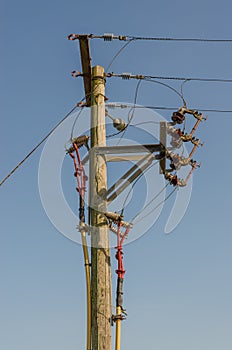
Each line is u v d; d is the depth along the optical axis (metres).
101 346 9.66
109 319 9.82
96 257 10.13
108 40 11.56
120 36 11.55
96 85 11.22
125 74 11.42
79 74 11.44
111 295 10.02
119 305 9.88
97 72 11.31
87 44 11.30
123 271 10.09
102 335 9.72
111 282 10.09
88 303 10.02
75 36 11.28
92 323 9.83
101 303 9.88
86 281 10.15
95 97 11.12
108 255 10.17
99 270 10.05
